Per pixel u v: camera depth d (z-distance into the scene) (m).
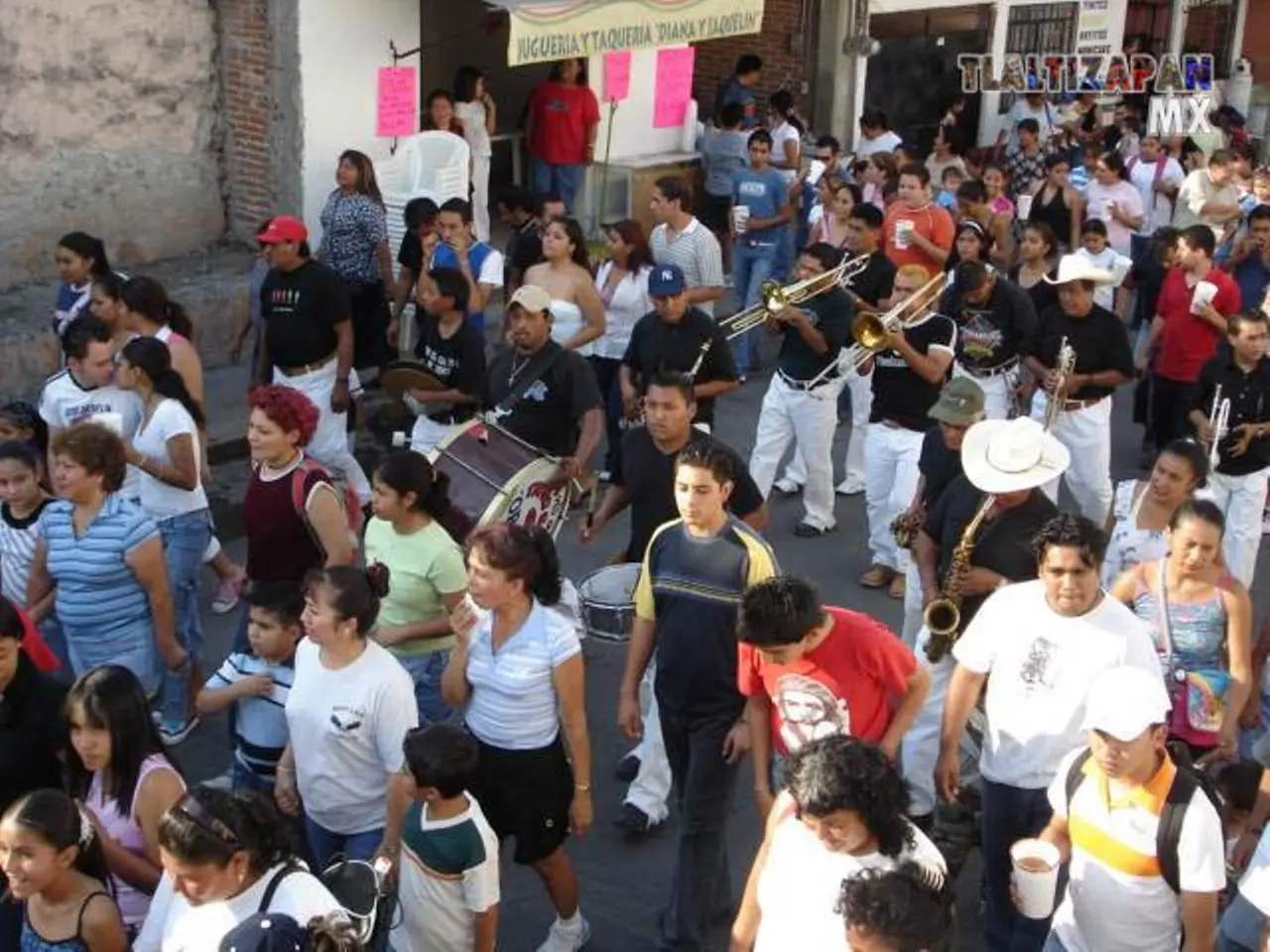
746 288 13.37
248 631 5.60
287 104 12.38
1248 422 8.36
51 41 11.46
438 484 6.05
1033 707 5.15
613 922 6.08
